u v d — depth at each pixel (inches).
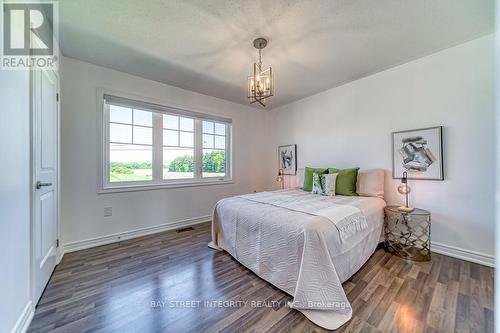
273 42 79.0
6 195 40.3
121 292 61.2
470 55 79.0
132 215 106.9
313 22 68.0
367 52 86.4
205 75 107.1
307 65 97.1
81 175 92.2
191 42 79.0
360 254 71.4
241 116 157.0
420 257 82.4
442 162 85.4
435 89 87.4
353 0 59.1
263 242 67.7
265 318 51.1
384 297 58.0
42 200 60.9
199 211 134.0
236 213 81.4
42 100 61.0
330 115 127.8
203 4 60.4
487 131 76.2
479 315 50.8
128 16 65.2
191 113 129.0
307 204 81.3
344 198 95.3
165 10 62.7
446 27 71.2
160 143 118.6
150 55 88.4
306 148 143.1
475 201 78.5
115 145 104.0
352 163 116.8
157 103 114.7
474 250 78.5
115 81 101.2
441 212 85.9
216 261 81.2
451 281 65.6
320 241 55.5
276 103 155.6
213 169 143.9
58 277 68.7
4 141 39.8
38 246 57.1
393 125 100.0
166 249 92.3
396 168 98.7
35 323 48.9
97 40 77.6
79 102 91.6
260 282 66.8
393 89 99.8
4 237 39.5
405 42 79.7
